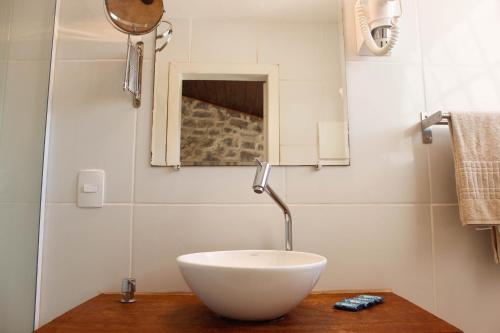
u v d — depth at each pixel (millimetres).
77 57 1114
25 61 968
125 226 1047
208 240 1054
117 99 1102
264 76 1132
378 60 1171
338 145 1112
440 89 1174
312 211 1080
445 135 1146
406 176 1116
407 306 869
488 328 1057
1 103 865
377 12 1061
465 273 1076
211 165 1080
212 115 1104
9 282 900
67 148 1072
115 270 1029
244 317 727
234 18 1152
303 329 705
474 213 986
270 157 1095
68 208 1047
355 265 1064
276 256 954
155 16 1011
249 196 1075
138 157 1077
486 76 1191
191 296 980
